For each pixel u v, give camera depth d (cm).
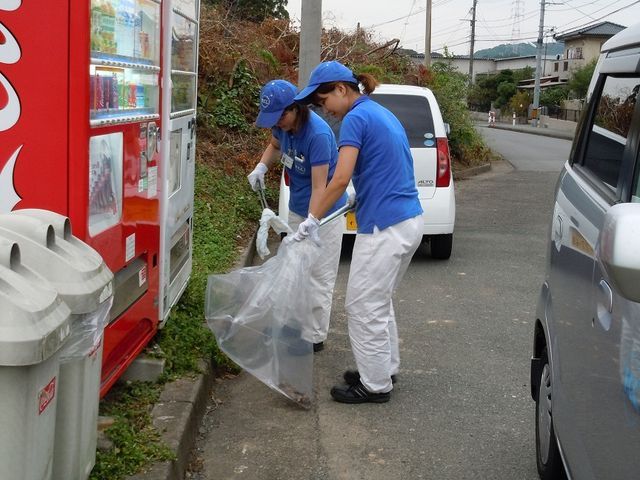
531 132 5091
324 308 565
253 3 2475
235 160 1188
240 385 515
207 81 1268
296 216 554
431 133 857
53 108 333
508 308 714
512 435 450
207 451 421
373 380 480
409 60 1973
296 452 422
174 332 507
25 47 331
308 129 513
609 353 253
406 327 651
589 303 288
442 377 538
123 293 398
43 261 269
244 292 473
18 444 227
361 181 455
